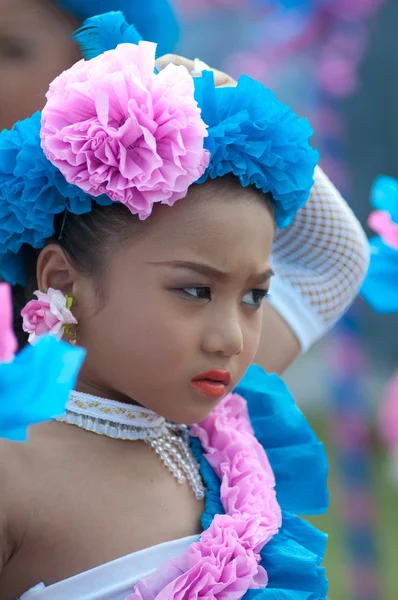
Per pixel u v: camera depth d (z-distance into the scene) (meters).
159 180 2.31
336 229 3.30
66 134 2.32
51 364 1.80
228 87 2.55
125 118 2.34
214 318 2.42
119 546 2.39
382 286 3.36
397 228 3.20
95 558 2.37
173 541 2.44
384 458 9.25
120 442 2.52
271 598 2.42
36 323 2.44
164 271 2.39
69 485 2.39
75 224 2.47
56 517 2.35
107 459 2.47
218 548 2.44
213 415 2.80
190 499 2.59
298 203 2.65
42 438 2.43
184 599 2.34
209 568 2.38
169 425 2.73
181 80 2.38
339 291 3.33
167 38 3.20
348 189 7.34
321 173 3.37
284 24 6.91
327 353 7.92
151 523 2.45
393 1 8.95
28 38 2.85
